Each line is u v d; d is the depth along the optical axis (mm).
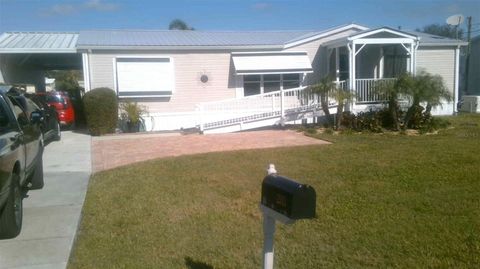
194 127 17828
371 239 5234
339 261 4680
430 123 15695
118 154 11766
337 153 10859
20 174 6027
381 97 15938
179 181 8266
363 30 18328
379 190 7324
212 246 5125
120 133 16688
